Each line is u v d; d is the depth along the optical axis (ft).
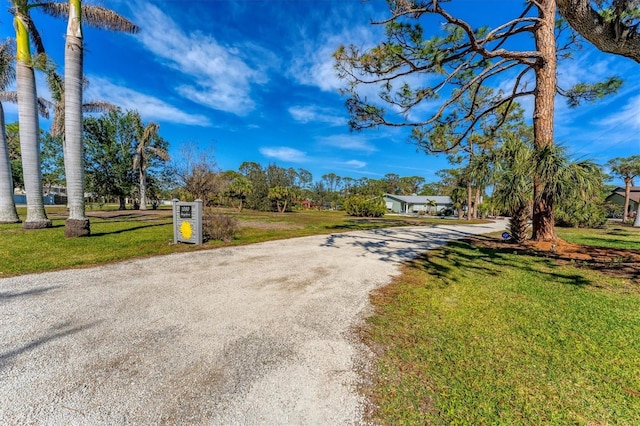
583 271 15.28
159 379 6.09
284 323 9.04
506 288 12.51
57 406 5.24
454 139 27.27
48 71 28.25
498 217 101.71
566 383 6.05
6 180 31.58
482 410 5.30
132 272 14.79
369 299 11.28
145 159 74.84
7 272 14.19
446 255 20.12
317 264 17.33
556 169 19.35
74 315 9.35
